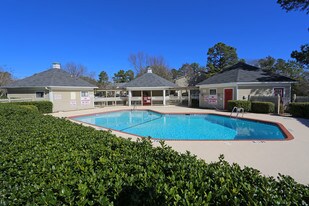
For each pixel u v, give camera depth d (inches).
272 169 199.3
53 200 72.9
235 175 97.0
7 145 143.9
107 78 2324.1
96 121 652.1
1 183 89.0
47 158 116.7
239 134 451.8
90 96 934.4
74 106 863.7
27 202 73.5
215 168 106.9
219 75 889.5
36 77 850.1
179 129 514.9
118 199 81.7
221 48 1664.6
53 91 791.1
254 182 92.1
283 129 395.2
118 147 150.6
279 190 84.0
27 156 120.2
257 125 519.8
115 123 611.8
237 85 750.5
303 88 1029.8
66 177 91.7
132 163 115.3
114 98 1045.2
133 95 1124.5
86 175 95.0
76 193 80.9
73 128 212.5
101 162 112.6
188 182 85.7
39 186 83.3
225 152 254.5
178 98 1066.7
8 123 230.5
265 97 678.5
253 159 228.4
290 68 1230.9
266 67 1393.9
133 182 89.0
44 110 733.3
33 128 205.2
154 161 116.7
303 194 80.9
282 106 637.3
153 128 529.7
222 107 820.6
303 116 551.2
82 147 145.7
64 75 901.8
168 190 78.4
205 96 898.1
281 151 257.0
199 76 1683.1
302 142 299.9
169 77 1913.1
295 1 622.8
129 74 2273.6
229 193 78.7
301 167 203.8
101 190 79.7
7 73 1414.9
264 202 71.9
